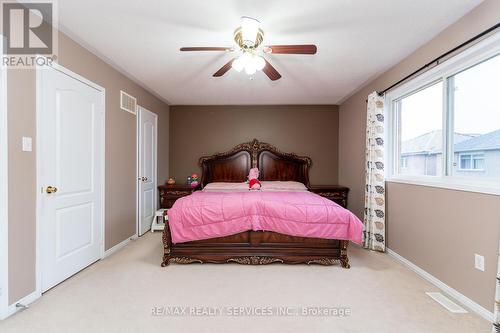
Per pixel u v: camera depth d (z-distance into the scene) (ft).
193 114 15.69
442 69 7.21
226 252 8.60
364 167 12.03
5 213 5.52
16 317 5.57
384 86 10.15
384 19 6.55
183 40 7.64
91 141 8.41
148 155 12.92
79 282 7.26
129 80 10.92
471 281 6.13
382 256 9.60
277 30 7.04
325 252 8.60
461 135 6.90
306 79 10.97
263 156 15.29
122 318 5.59
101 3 5.91
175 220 8.34
